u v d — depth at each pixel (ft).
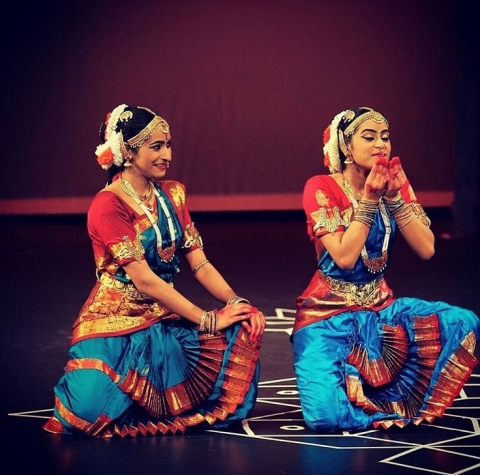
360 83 62.95
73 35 60.64
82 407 22.65
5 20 60.08
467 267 46.09
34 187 61.41
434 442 22.29
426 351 23.80
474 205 54.90
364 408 23.20
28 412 24.85
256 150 62.85
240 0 61.67
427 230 24.22
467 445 22.08
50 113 61.00
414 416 23.66
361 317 23.97
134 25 61.05
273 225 60.44
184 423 23.16
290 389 27.27
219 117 62.39
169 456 21.40
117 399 22.71
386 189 23.36
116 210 23.24
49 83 60.80
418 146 63.67
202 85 62.08
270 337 33.27
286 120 62.80
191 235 24.59
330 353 23.62
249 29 61.93
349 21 62.49
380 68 62.95
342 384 23.34
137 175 23.73
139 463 20.95
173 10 61.26
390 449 21.79
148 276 23.07
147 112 23.63
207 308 38.01
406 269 45.75
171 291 23.21
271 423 23.95
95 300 23.56
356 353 23.79
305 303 24.31
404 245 52.19
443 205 63.77
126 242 23.11
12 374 28.45
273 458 21.22
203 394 23.39
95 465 20.85
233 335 23.40
